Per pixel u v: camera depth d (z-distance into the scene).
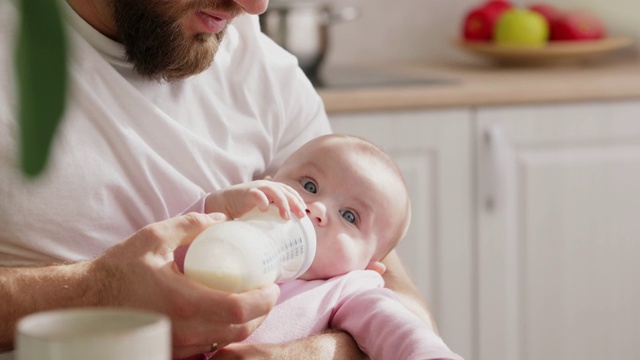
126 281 1.15
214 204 1.31
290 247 1.22
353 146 1.57
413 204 2.62
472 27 3.22
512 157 2.71
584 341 2.86
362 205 1.52
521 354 2.79
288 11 2.71
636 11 3.37
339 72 2.98
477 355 2.75
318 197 1.51
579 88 2.73
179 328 1.12
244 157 1.58
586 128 2.77
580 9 3.44
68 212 1.34
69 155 1.34
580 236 2.81
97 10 1.40
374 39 3.33
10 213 1.31
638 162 2.84
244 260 1.10
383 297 1.42
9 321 1.20
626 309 2.89
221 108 1.56
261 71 1.62
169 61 1.39
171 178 1.43
